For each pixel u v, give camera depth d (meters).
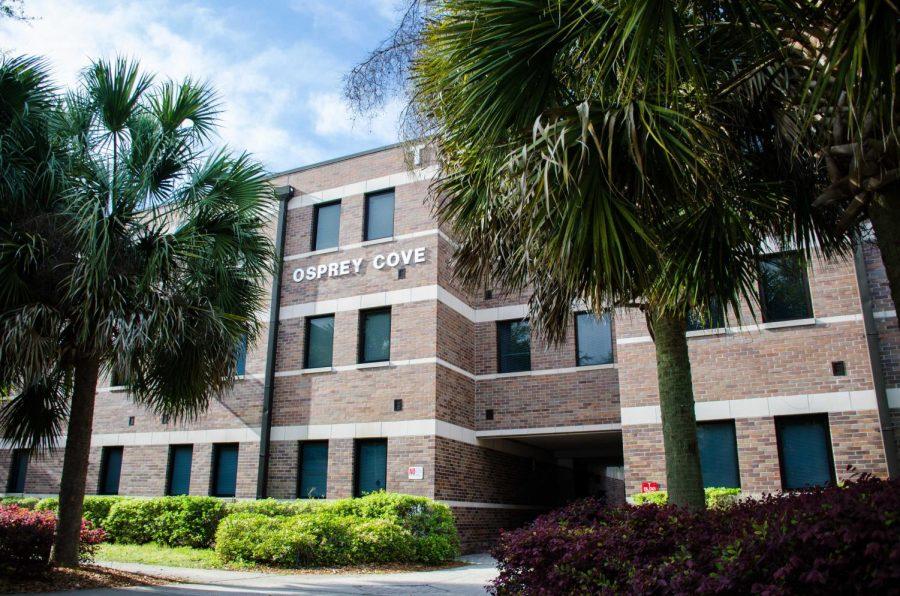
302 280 18.53
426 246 17.22
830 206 6.85
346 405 16.94
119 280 9.22
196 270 10.38
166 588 8.87
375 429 16.44
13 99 9.22
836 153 5.36
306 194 19.25
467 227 7.52
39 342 8.45
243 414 17.98
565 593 5.08
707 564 4.39
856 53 3.72
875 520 3.63
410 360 16.56
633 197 5.25
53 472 20.00
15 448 20.83
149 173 9.85
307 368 17.83
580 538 5.22
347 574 11.20
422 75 6.57
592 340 17.30
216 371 10.46
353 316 17.58
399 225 17.77
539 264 6.00
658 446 14.04
